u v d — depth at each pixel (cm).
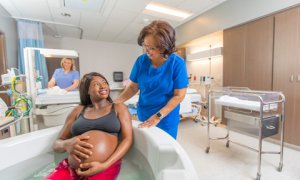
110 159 81
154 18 361
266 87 246
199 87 401
